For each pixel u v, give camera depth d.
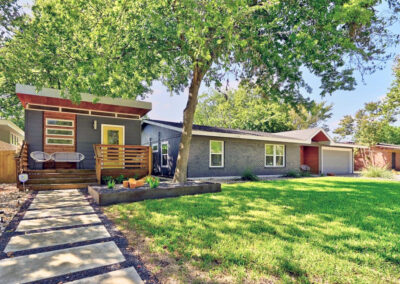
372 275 2.26
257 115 25.41
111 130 10.09
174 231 3.41
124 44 5.50
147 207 4.93
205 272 2.28
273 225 3.72
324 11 5.09
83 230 3.52
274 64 6.97
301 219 4.09
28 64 6.57
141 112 10.46
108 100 9.19
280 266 2.39
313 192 7.27
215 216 4.24
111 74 5.52
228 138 12.94
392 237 3.26
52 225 3.76
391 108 19.52
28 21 7.16
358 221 4.01
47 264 2.43
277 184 9.58
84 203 5.41
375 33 6.51
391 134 27.73
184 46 5.95
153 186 6.36
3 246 2.91
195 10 4.85
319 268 2.35
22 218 4.16
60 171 8.30
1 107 14.67
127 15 5.15
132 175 8.77
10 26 7.41
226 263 2.44
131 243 3.01
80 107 9.37
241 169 13.32
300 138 15.80
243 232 3.37
